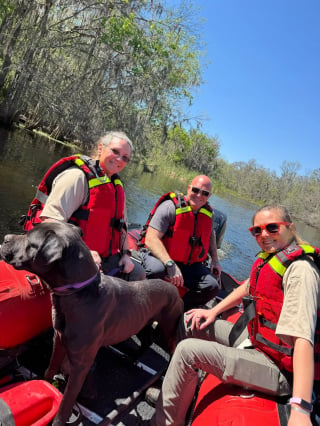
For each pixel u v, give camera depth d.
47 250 1.75
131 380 2.63
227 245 9.95
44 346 2.60
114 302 2.12
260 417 1.79
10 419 1.79
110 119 20.30
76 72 19.25
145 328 2.73
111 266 2.89
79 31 19.06
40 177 10.92
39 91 17.97
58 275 1.84
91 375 2.30
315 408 1.85
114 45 18.23
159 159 33.09
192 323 2.56
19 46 17.06
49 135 22.84
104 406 2.32
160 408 2.13
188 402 2.11
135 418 2.33
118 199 2.87
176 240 3.50
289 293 1.84
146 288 2.43
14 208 7.36
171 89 21.17
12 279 2.25
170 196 3.61
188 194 3.59
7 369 2.27
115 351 2.85
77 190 2.56
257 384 1.96
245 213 21.23
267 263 2.07
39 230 1.83
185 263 3.57
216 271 3.99
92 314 1.96
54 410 1.98
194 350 2.04
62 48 18.81
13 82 18.33
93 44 18.30
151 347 3.11
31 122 22.11
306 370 1.66
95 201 2.65
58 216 2.45
